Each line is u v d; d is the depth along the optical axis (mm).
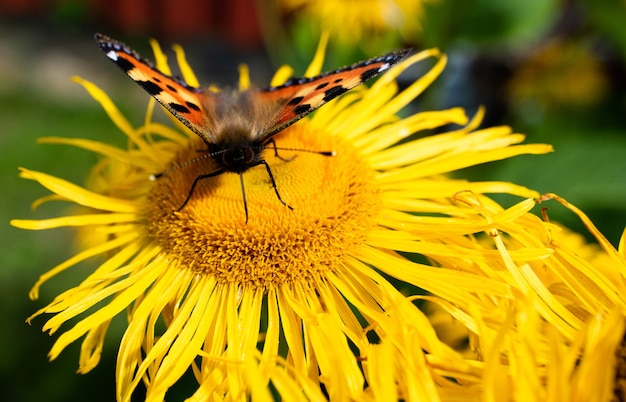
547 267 213
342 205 222
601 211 280
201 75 723
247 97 227
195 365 213
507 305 206
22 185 496
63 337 213
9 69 690
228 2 775
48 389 291
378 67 224
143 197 238
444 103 371
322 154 228
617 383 191
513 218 212
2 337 320
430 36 325
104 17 803
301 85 221
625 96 388
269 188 223
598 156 286
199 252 222
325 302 218
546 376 195
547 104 390
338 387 196
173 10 790
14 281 395
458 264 216
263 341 221
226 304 219
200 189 226
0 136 553
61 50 737
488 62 397
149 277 224
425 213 239
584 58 396
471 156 232
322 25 337
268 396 189
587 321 204
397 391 197
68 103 614
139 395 259
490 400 189
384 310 213
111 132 556
